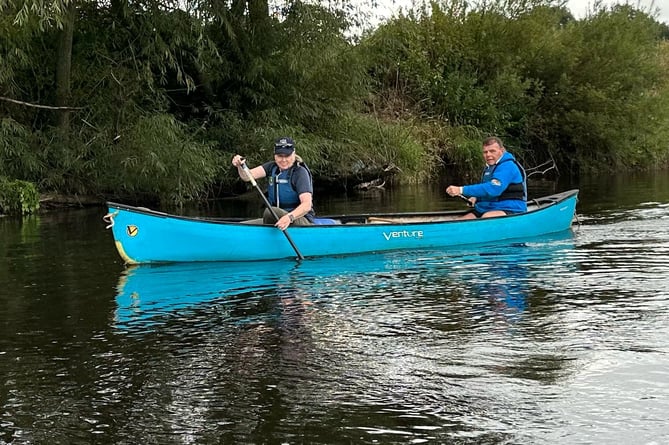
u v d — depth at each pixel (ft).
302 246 24.53
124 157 42.19
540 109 75.51
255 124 49.83
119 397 12.03
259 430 10.71
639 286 19.10
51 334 15.62
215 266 23.26
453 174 66.69
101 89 44.37
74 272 22.41
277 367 13.34
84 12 44.70
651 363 13.07
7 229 33.19
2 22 35.91
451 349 14.16
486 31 73.00
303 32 48.96
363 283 20.48
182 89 47.26
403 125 63.87
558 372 12.76
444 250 26.05
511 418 10.98
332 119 54.70
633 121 75.46
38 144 41.98
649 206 38.42
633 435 10.36
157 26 43.24
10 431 10.79
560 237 28.37
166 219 23.34
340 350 14.26
